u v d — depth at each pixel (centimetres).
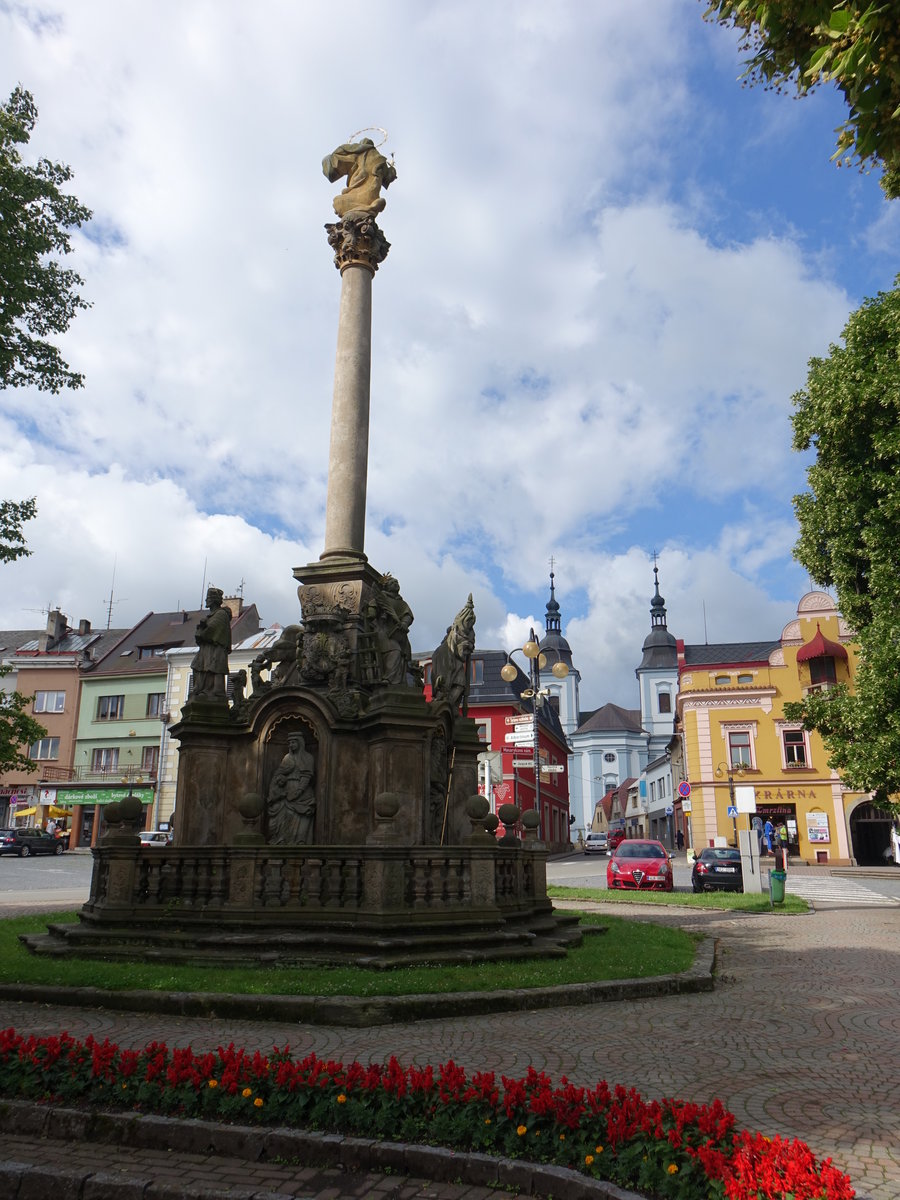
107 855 1258
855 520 2048
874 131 563
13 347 1644
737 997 1034
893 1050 785
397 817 1342
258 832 1223
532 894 1432
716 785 4797
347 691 1431
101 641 6462
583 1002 979
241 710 1470
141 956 1109
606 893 2522
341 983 950
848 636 4756
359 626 1498
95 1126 586
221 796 1418
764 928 1789
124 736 5684
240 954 1083
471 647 1684
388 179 1778
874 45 511
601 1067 718
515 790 5156
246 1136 556
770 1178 423
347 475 1589
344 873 1180
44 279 1650
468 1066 714
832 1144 554
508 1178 502
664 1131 491
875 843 4709
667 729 11181
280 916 1156
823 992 1069
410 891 1172
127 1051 646
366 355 1659
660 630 11662
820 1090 664
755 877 2678
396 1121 552
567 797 8481
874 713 1939
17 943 1301
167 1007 903
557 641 12362
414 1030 839
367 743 1404
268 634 5472
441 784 1521
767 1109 620
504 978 999
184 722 1432
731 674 4894
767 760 4759
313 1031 833
